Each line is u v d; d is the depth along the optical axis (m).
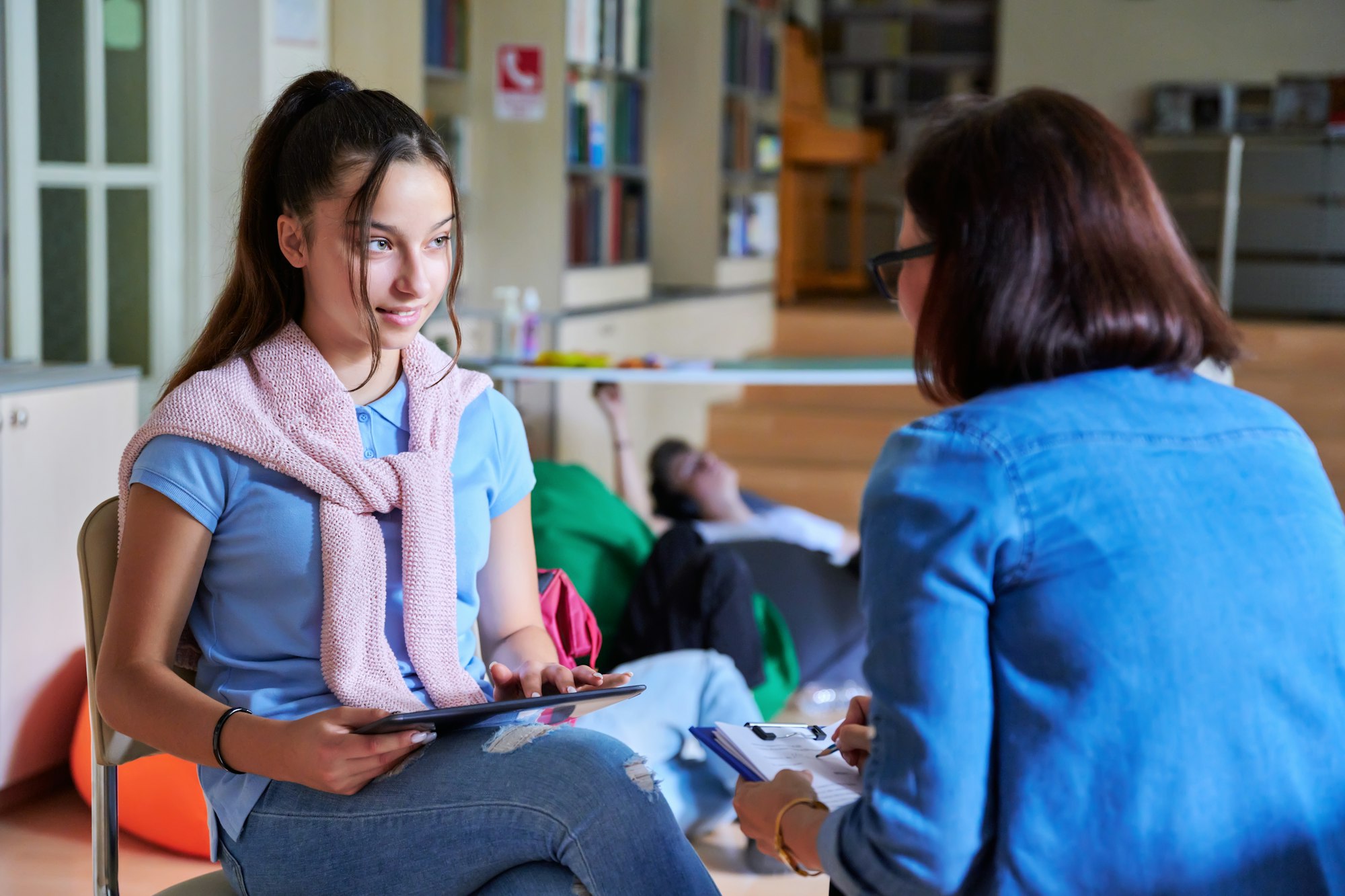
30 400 2.53
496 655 1.48
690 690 2.57
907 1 8.74
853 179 8.53
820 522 4.20
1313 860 0.95
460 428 1.42
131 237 3.51
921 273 1.06
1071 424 0.96
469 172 4.88
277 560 1.28
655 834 1.18
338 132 1.27
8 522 2.51
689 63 6.32
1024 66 8.33
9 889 2.29
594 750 1.22
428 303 1.31
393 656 1.31
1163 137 7.62
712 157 6.36
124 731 1.24
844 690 3.34
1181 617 0.93
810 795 1.07
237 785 1.29
